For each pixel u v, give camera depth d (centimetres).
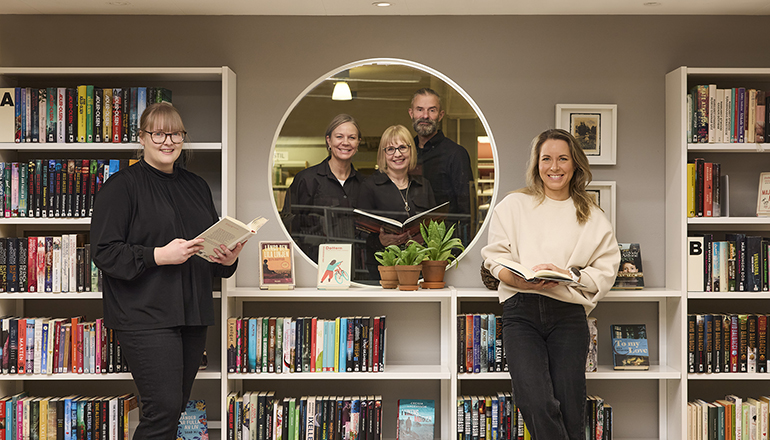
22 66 295
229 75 280
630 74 296
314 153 295
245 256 294
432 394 296
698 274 273
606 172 296
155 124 227
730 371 270
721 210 281
